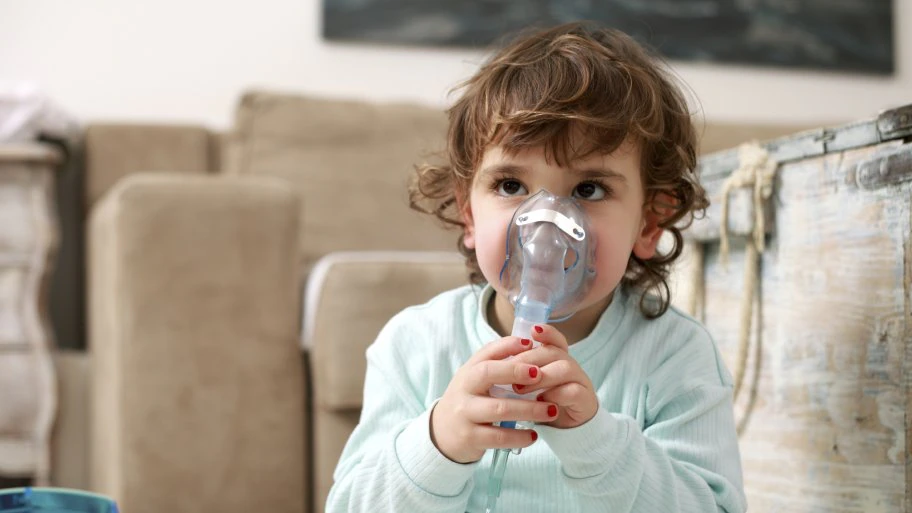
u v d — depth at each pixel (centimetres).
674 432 83
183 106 243
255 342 155
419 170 103
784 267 98
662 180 85
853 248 88
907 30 285
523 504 84
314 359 150
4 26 235
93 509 88
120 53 241
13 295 194
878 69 280
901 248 83
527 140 76
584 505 76
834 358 90
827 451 91
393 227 219
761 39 273
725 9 271
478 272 96
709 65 271
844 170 89
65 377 222
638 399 85
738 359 104
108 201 169
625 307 90
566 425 71
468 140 86
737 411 105
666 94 89
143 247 152
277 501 154
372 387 91
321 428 148
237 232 156
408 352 91
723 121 250
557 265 71
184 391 152
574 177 77
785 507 97
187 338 153
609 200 78
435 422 74
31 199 198
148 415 151
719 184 108
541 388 69
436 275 148
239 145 215
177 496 150
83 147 230
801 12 275
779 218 99
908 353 82
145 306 152
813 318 94
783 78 276
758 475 101
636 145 80
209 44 245
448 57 257
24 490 88
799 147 95
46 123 207
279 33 248
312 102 220
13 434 191
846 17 279
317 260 212
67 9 239
